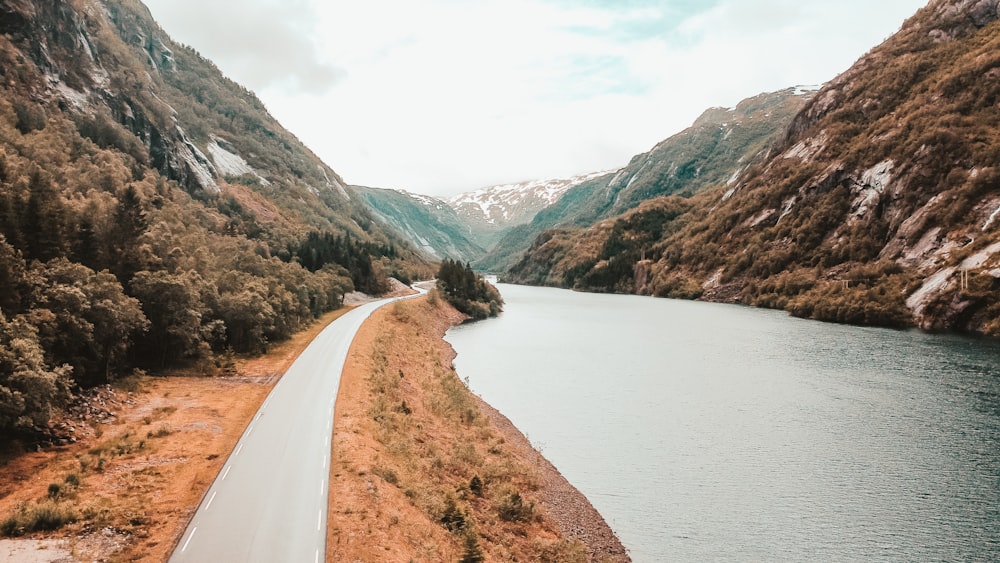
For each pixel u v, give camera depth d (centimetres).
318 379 5153
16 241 4766
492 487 3506
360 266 15188
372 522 2511
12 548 2252
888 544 3031
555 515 3325
